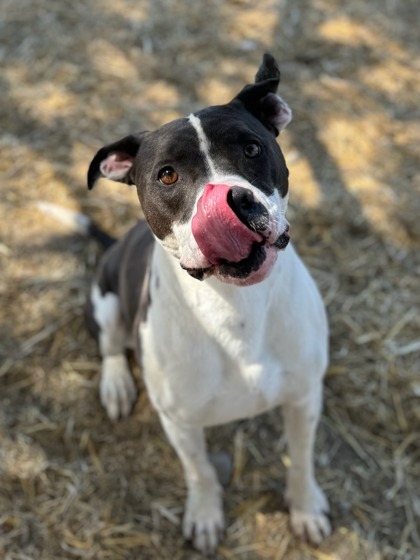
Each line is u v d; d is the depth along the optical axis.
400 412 0.83
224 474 0.80
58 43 1.26
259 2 1.34
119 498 0.79
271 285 0.56
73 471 0.81
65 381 0.88
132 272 0.75
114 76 1.21
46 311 0.94
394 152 1.10
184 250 0.49
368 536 0.75
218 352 0.59
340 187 1.05
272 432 0.83
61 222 1.03
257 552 0.75
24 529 0.76
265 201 0.47
